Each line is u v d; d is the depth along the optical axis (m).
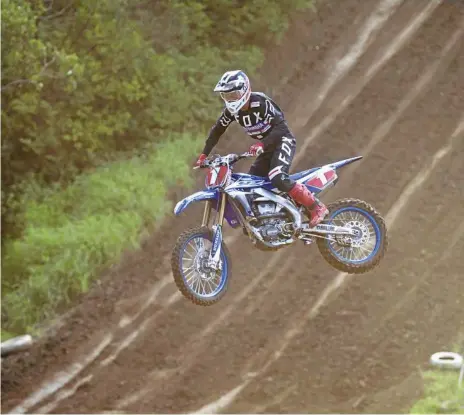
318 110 46.41
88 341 33.47
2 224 42.00
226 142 45.91
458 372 28.39
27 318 35.91
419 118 44.06
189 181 43.03
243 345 31.42
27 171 44.78
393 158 41.28
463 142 41.56
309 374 29.36
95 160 45.47
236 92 24.86
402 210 37.59
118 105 47.72
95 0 46.34
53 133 44.12
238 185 25.73
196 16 52.50
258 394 28.62
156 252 38.47
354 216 28.44
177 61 50.06
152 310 34.56
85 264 37.41
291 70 50.59
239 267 36.16
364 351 30.12
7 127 43.78
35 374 32.19
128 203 41.09
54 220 41.59
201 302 25.30
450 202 37.72
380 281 33.69
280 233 25.97
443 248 34.94
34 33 42.72
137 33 47.84
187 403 28.78
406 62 49.00
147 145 46.16
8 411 30.02
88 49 46.97
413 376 28.52
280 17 53.56
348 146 42.97
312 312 32.66
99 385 30.67
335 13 55.25
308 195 25.78
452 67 47.72
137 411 28.72
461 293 32.31
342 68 49.78
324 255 27.14
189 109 48.34
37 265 38.38
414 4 54.75
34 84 42.22
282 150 25.53
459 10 53.28
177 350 31.81
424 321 31.16
